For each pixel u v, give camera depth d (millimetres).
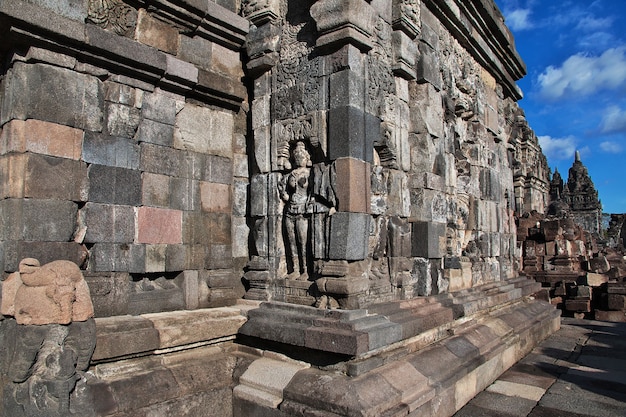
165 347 4863
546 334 9609
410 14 6359
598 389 6289
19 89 4367
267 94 6184
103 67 4848
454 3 7594
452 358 5773
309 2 5828
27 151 4270
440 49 7539
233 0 6406
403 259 6273
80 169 4609
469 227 8688
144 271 5121
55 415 3902
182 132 5598
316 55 5652
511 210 10992
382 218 6004
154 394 4562
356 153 5305
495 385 6465
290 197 5816
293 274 5781
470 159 9031
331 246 5238
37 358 3955
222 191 5996
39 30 4258
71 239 4531
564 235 17156
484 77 9820
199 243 5699
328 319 4957
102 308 4781
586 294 13047
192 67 5543
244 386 5109
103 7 4863
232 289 6043
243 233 6324
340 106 5328
